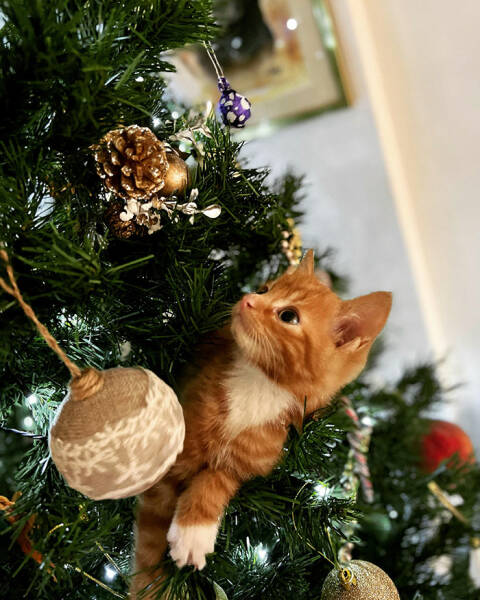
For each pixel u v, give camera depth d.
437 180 1.28
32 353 0.41
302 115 1.21
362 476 0.60
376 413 0.77
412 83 1.22
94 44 0.33
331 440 0.49
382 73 1.24
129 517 0.44
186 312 0.45
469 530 0.75
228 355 0.48
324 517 0.45
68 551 0.34
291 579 0.48
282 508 0.42
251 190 0.51
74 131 0.35
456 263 1.34
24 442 0.69
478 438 1.38
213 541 0.40
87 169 0.41
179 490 0.43
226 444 0.44
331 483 0.52
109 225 0.42
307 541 0.44
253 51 1.13
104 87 0.34
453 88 1.18
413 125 1.26
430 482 0.75
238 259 0.59
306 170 1.28
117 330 0.44
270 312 0.50
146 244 0.44
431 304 1.38
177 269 0.44
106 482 0.32
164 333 0.45
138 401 0.32
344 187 1.28
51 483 0.39
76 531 0.35
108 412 0.31
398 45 1.19
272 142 1.28
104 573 0.49
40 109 0.35
